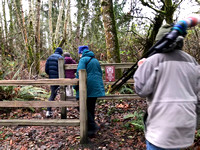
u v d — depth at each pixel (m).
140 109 4.22
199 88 1.54
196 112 1.57
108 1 5.27
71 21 17.23
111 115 4.05
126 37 7.27
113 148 2.78
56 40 12.62
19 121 2.95
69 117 4.09
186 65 1.50
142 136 3.05
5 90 4.62
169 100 1.42
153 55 1.56
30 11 8.64
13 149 2.88
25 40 8.41
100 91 2.98
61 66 3.82
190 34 5.46
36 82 2.86
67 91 4.79
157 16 5.34
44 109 4.61
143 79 1.53
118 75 5.28
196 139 2.64
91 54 3.12
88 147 2.82
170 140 1.39
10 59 7.92
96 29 11.59
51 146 2.89
